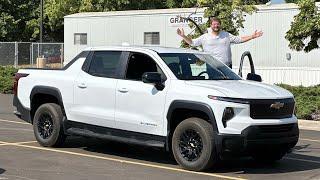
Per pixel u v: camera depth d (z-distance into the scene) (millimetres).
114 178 7711
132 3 41750
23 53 36500
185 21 25484
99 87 9227
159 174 8023
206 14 20312
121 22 28312
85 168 8391
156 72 8562
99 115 9195
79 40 30297
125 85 8875
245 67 24172
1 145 10211
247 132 7730
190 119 8125
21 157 9141
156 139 8523
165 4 43125
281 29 23062
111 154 9625
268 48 23484
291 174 8281
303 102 16453
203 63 9102
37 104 10445
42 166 8453
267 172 8398
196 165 8062
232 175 8094
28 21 49781
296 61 22812
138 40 27625
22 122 13562
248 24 23891
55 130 9906
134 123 8719
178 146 8250
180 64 8828
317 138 12375
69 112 9727
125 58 9148
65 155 9406
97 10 41062
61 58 34500
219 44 10773
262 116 7938
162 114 8375
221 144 7758
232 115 7785
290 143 8359
